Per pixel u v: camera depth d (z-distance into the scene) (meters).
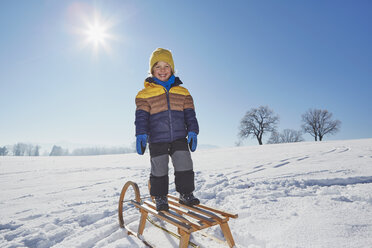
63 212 3.35
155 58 2.35
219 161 8.52
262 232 2.08
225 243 1.97
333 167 4.80
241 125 49.38
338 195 3.01
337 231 1.92
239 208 2.83
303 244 1.78
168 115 2.21
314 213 2.38
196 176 5.65
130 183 2.49
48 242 2.36
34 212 3.40
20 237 2.49
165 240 2.10
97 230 2.44
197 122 2.36
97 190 4.89
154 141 2.17
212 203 3.32
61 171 8.34
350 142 12.50
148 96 2.25
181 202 2.16
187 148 2.19
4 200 4.25
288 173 4.71
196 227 1.61
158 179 2.06
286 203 2.83
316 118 48.19
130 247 1.99
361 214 2.25
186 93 2.43
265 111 47.72
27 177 7.12
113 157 15.43
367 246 1.67
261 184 4.05
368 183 3.53
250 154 10.34
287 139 52.25
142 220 2.23
